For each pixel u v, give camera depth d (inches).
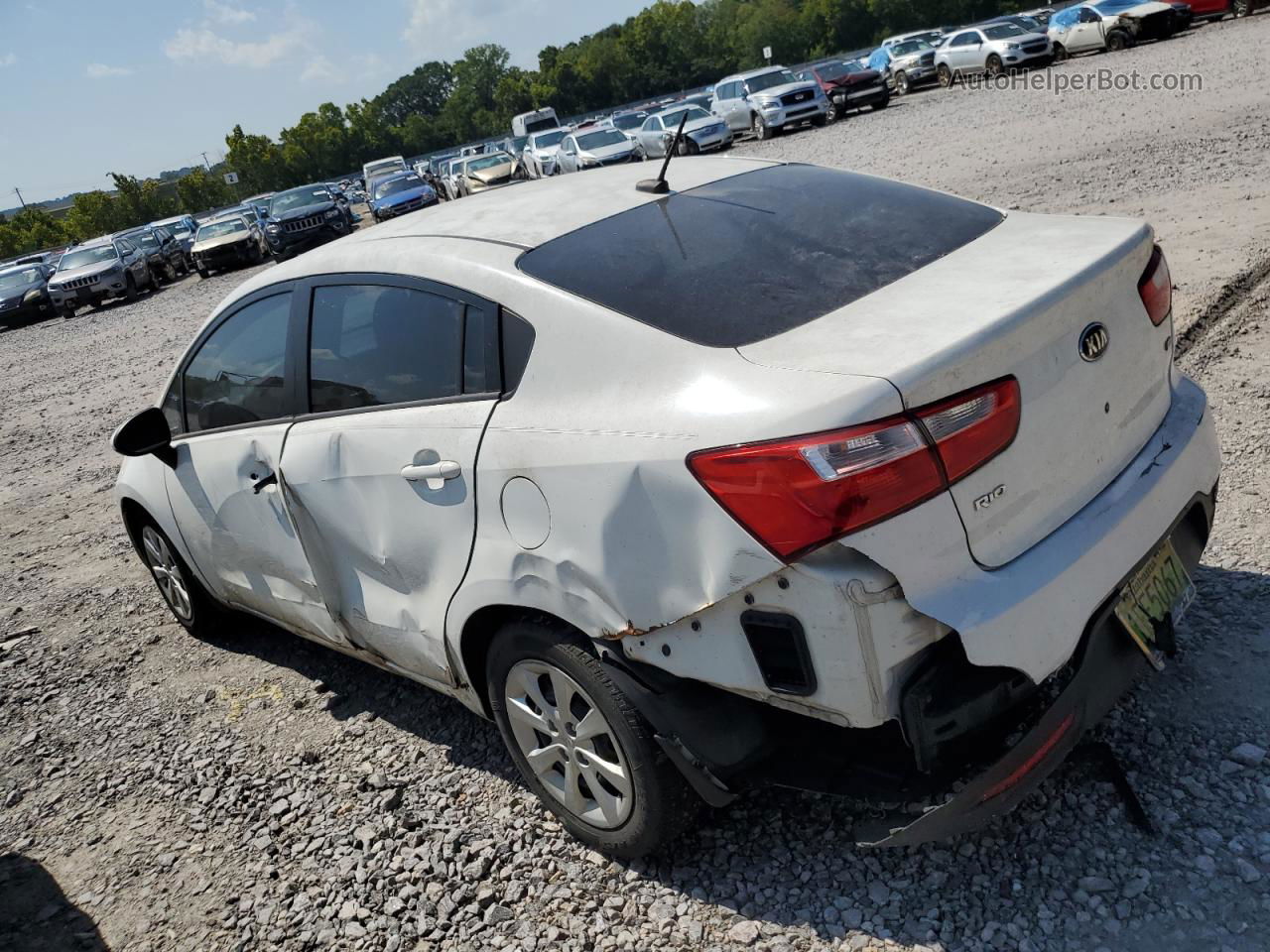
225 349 145.6
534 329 101.7
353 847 121.0
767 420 80.6
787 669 84.0
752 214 113.6
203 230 1106.7
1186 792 100.0
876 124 957.8
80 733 164.1
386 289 119.0
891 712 81.4
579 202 121.0
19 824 142.3
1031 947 87.7
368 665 164.9
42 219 3863.2
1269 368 191.0
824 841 104.4
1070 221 109.1
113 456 354.3
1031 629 81.8
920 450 78.0
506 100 5433.1
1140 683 116.1
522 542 99.9
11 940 118.5
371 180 1400.1
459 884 111.0
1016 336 83.4
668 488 85.5
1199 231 292.2
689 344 92.0
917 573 78.7
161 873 124.6
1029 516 85.7
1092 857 95.2
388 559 118.4
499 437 101.6
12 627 213.9
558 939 100.3
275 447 133.2
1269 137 424.5
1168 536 97.3
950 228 110.2
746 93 1135.0
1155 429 101.7
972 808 84.8
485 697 117.2
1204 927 86.0
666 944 96.9
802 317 93.2
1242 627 121.6
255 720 156.0
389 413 116.2
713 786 95.1
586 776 105.5
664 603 88.6
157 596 215.8
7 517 303.9
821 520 77.4
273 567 144.9
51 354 725.3
